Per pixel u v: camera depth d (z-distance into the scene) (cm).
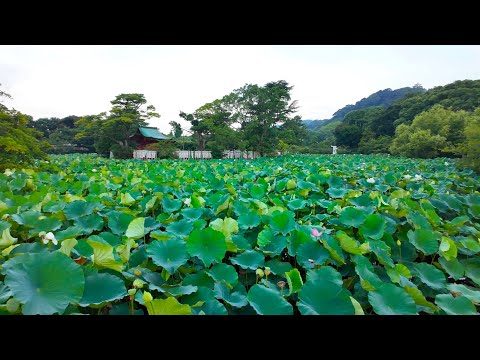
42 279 164
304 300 186
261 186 595
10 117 1080
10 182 579
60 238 285
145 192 554
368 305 222
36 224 313
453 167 1327
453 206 495
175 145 3412
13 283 158
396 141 3472
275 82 4712
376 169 1234
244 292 235
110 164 1374
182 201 456
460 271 283
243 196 540
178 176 859
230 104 3622
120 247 247
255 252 272
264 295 196
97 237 247
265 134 3484
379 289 208
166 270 229
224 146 3434
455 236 385
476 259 308
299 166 1284
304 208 462
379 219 328
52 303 159
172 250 242
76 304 176
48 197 436
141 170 1096
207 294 207
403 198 469
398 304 199
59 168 1120
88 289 186
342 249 276
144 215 436
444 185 754
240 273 276
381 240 320
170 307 168
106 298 183
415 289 211
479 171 1201
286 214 317
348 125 6262
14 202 419
